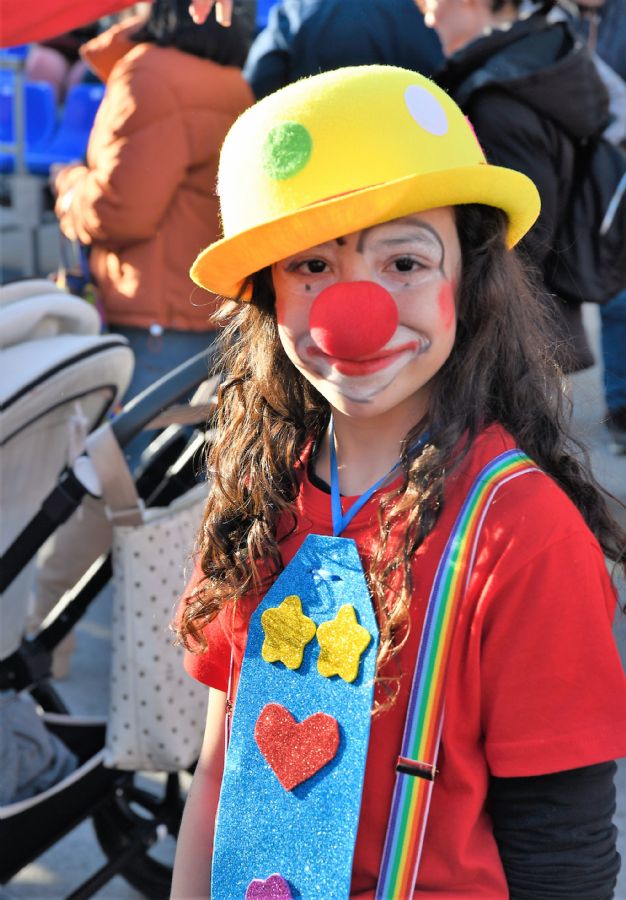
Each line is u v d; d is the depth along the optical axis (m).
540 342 1.27
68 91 7.49
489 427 1.16
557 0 2.76
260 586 1.23
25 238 6.01
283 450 1.29
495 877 1.08
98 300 3.30
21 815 1.91
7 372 1.88
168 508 1.94
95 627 3.43
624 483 3.49
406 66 2.94
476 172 1.05
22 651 2.05
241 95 3.20
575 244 2.70
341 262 1.09
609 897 1.08
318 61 3.01
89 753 2.13
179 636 1.32
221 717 1.32
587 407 2.43
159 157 3.05
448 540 1.08
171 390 1.84
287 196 1.08
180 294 3.20
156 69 3.05
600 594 1.07
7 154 6.62
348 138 1.06
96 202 3.12
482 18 2.83
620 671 1.05
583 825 1.06
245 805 1.14
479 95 2.58
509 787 1.09
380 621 1.11
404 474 1.14
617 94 2.89
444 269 1.11
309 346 1.13
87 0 2.07
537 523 1.06
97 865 2.37
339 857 1.08
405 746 1.07
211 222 3.21
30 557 1.86
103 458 1.82
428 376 1.13
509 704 1.05
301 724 1.12
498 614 1.05
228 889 1.14
